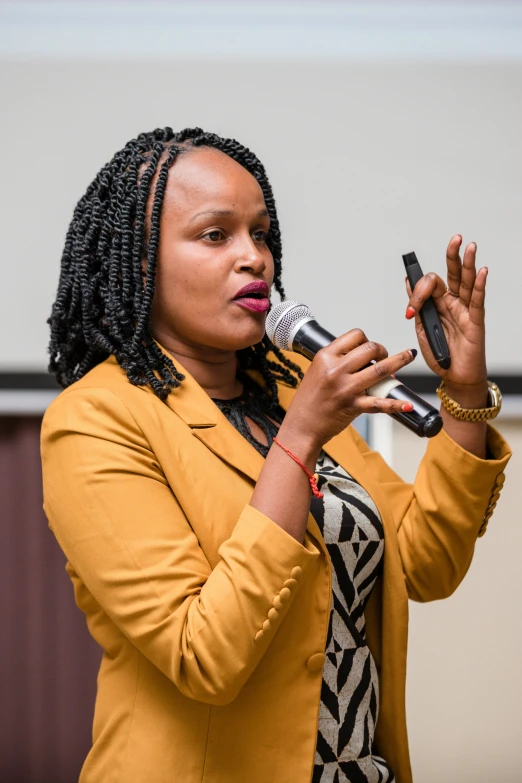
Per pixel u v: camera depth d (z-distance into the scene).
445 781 6.10
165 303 2.80
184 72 5.89
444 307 2.88
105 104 5.87
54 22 5.86
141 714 2.66
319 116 5.93
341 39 5.94
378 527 2.95
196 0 5.88
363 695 2.82
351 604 2.85
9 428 6.07
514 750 6.10
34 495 6.05
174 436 2.69
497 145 5.96
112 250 2.85
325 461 3.09
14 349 5.88
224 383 3.02
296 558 2.41
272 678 2.62
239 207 2.75
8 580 6.05
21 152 5.84
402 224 5.96
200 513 2.62
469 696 6.11
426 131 5.95
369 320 5.97
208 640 2.37
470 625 6.14
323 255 5.96
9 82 5.84
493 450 3.06
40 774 6.03
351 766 2.74
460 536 3.09
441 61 5.94
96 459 2.58
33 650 6.05
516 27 5.96
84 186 5.86
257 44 5.92
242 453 2.73
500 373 6.02
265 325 2.84
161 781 2.58
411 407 2.35
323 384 2.44
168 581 2.47
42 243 5.87
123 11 5.86
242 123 5.93
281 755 2.60
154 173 2.80
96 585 2.54
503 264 5.98
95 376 2.83
